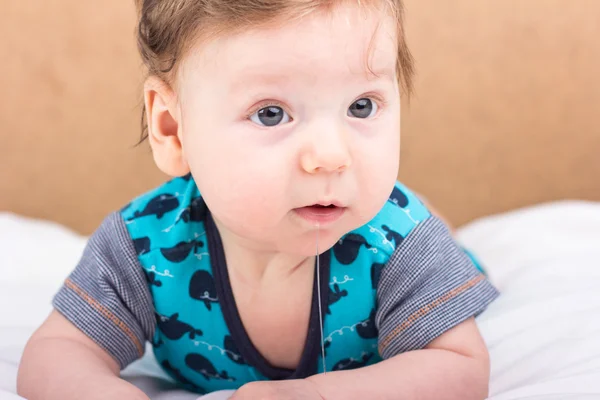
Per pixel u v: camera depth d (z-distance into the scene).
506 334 1.04
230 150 0.68
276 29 0.64
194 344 0.91
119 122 1.80
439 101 1.80
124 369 1.01
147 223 0.88
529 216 1.53
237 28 0.65
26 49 1.78
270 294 0.84
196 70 0.70
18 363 0.98
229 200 0.69
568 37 1.77
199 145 0.71
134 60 1.77
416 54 1.78
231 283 0.85
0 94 1.80
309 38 0.64
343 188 0.67
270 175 0.67
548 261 1.28
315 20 0.64
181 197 0.89
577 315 1.03
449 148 1.82
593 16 1.76
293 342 0.87
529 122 1.81
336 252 0.83
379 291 0.85
